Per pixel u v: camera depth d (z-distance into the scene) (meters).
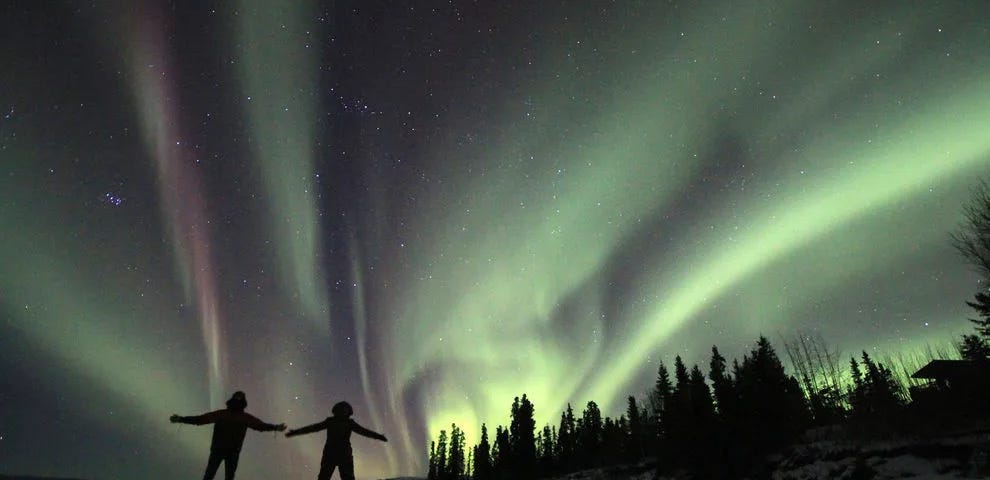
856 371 33.94
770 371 30.59
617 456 51.34
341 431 7.36
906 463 16.78
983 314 21.84
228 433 6.71
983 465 14.11
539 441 67.69
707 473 26.95
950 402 19.59
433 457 80.44
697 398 30.19
